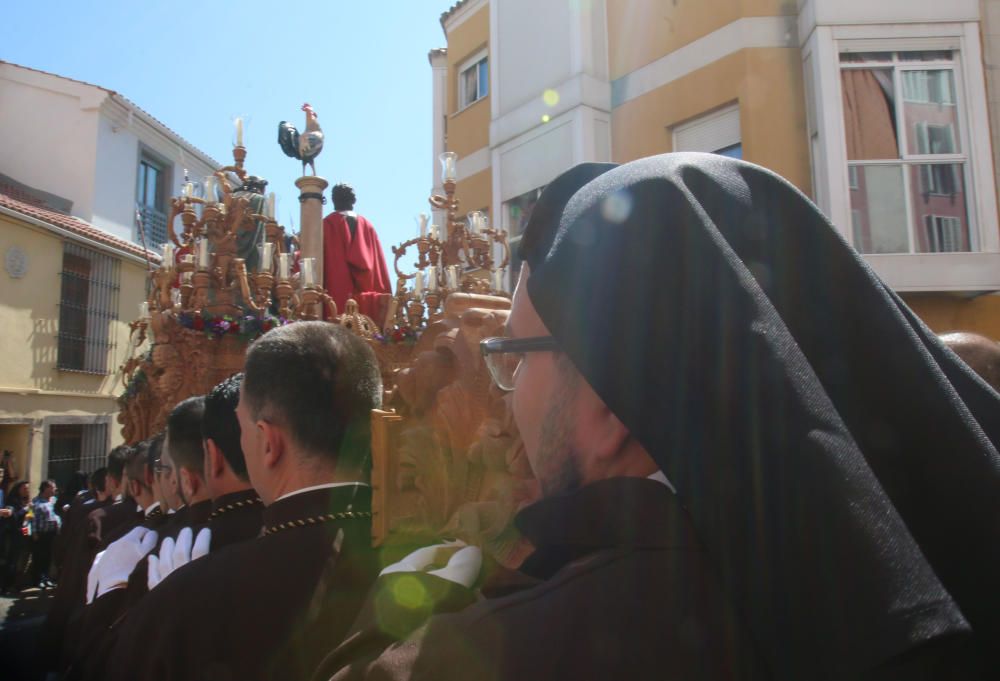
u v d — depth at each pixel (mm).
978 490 714
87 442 13953
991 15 6887
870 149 6832
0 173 15039
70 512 6262
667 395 633
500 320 1452
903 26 6836
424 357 1501
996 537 700
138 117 15977
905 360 757
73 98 15164
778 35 7547
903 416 748
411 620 843
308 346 1533
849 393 750
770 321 632
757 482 576
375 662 705
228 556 1390
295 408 1491
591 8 8984
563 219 758
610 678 592
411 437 1398
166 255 3602
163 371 3359
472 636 658
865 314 774
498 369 927
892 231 6754
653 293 667
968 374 850
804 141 7324
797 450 570
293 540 1407
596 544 695
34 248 12695
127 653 1318
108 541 3461
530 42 9602
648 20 8625
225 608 1303
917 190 6770
